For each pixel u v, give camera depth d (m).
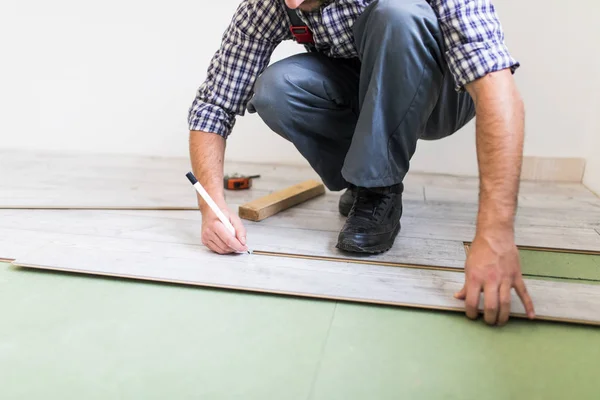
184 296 1.05
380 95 1.10
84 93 2.28
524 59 1.94
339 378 0.81
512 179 0.92
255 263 1.18
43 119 2.34
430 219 1.52
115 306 1.01
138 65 2.21
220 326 0.95
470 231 1.42
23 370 0.82
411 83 1.08
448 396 0.77
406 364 0.84
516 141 0.91
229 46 1.25
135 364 0.84
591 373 0.82
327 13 1.16
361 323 0.96
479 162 0.95
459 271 1.15
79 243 1.29
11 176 1.95
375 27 1.08
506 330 0.94
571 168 1.99
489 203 0.93
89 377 0.81
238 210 1.54
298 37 1.25
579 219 1.54
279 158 2.22
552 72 1.93
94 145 2.34
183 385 0.79
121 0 2.14
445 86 1.21
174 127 2.26
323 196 1.77
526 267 1.20
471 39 0.96
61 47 2.23
